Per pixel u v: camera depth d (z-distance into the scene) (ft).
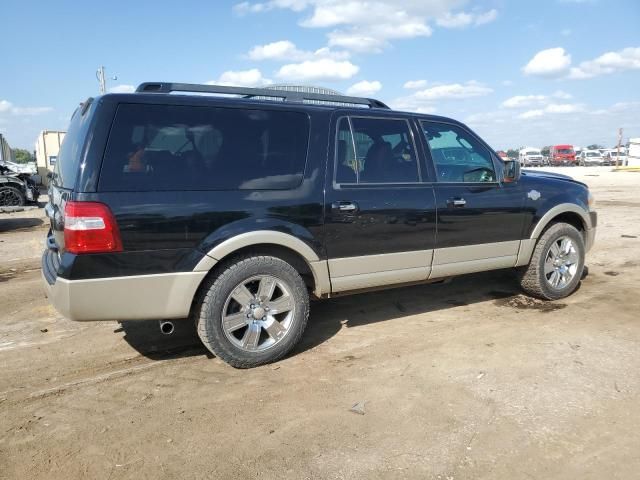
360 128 14.05
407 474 8.41
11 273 23.90
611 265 22.82
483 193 15.80
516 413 10.20
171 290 11.44
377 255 14.01
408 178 14.58
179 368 12.88
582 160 189.78
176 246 11.39
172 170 11.44
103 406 10.96
